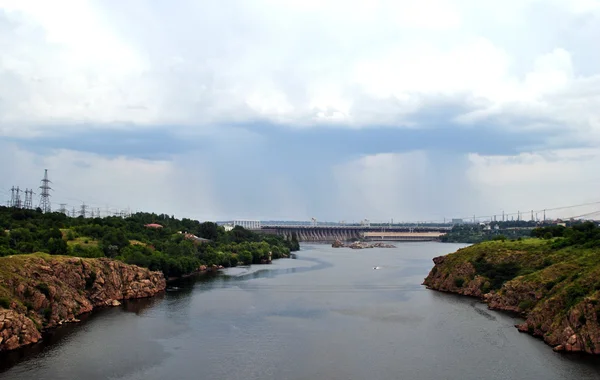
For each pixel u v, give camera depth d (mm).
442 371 98062
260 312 152250
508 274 181625
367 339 121188
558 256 167750
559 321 115812
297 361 104062
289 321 140125
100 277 164750
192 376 95062
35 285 134875
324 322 139250
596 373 96062
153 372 97000
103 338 120938
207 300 172250
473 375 95875
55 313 135375
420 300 175125
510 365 101062
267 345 115625
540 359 104438
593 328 108000
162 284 195875
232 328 131500
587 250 162000
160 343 116812
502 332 126812
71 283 153250
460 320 141375
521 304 148750
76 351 110062
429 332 127750
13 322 112938
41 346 113750
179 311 153000
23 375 94688
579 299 115062
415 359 105438
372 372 97688
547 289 143625
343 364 102312
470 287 186750
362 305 164875
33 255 152750
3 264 134625
